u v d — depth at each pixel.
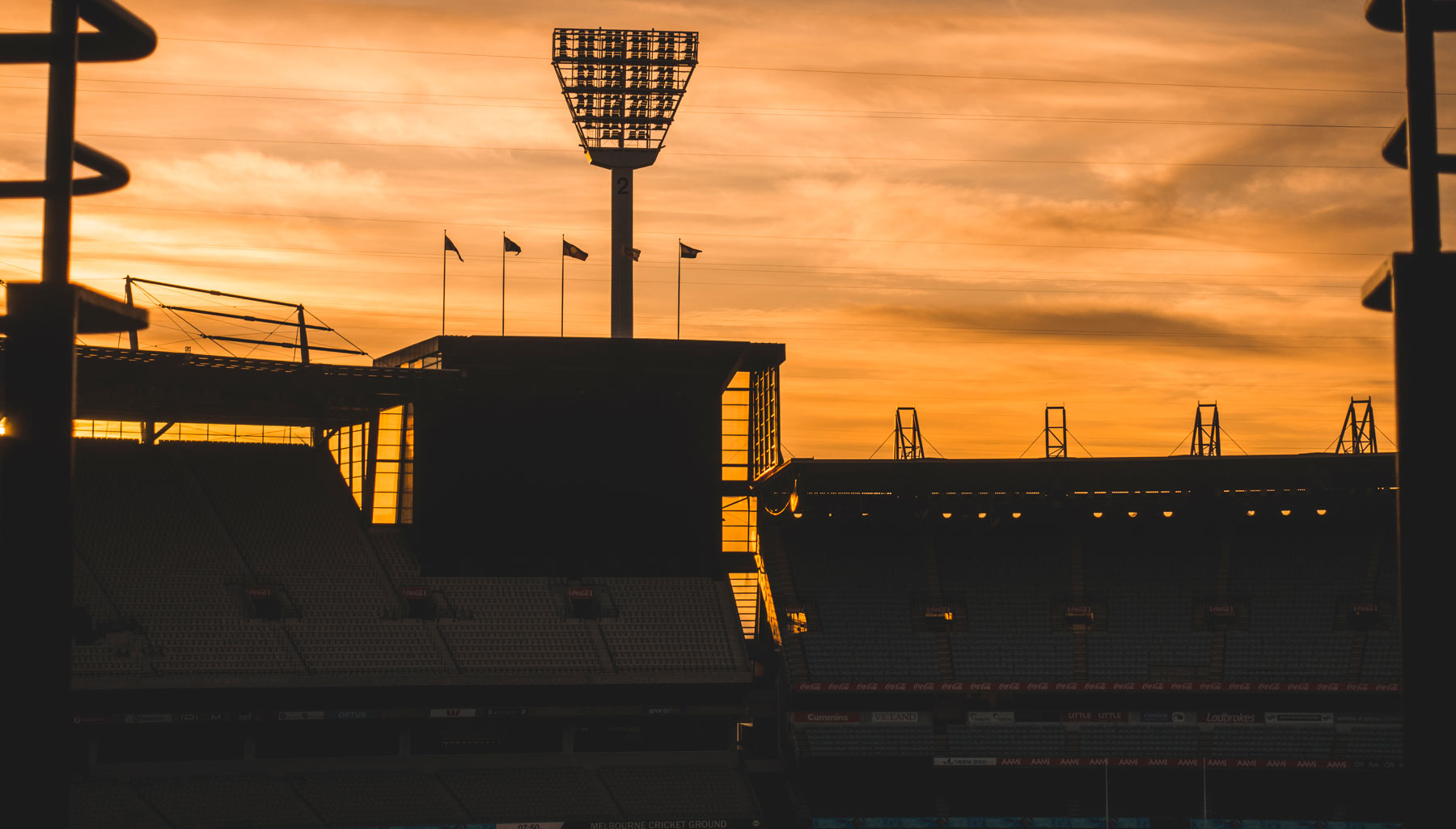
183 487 99.81
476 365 100.19
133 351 84.50
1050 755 93.88
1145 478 96.19
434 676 90.12
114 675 84.56
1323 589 99.25
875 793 94.25
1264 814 92.38
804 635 98.94
